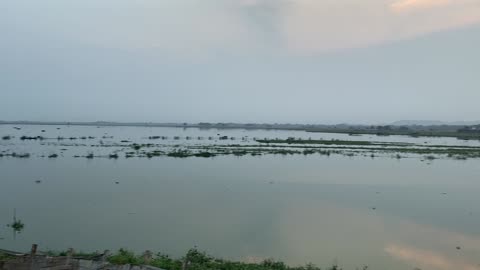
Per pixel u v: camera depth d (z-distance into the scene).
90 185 32.84
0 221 21.25
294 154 64.62
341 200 28.84
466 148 79.44
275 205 26.70
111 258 13.83
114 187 32.12
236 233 19.98
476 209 26.31
